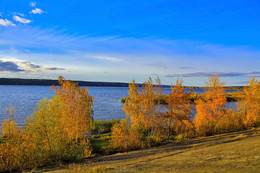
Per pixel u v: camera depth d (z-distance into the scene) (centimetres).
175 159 1203
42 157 1802
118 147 2384
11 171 1570
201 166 884
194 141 2312
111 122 3922
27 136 1814
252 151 1043
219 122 2897
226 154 1085
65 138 2012
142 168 1045
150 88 2794
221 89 2759
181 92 2658
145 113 2753
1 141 2248
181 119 2648
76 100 2236
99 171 1099
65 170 1315
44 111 1914
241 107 3180
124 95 16012
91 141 2730
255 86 2953
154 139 2639
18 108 6644
